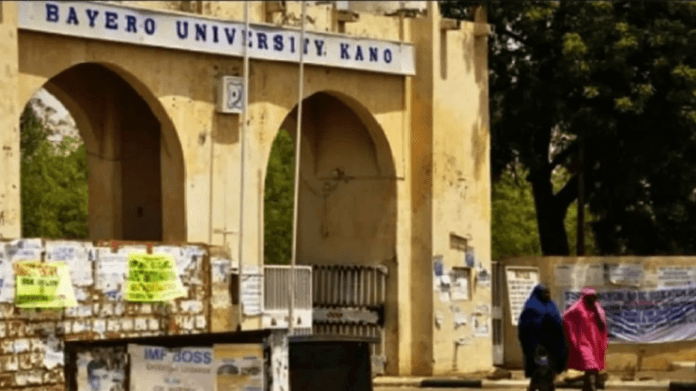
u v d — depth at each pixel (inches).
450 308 1107.3
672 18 1283.2
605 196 1328.7
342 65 1053.2
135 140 1076.5
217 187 995.9
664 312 1133.1
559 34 1301.7
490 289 1135.0
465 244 1120.2
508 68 1334.9
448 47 1112.2
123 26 939.3
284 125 1149.1
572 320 878.4
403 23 1098.7
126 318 865.5
